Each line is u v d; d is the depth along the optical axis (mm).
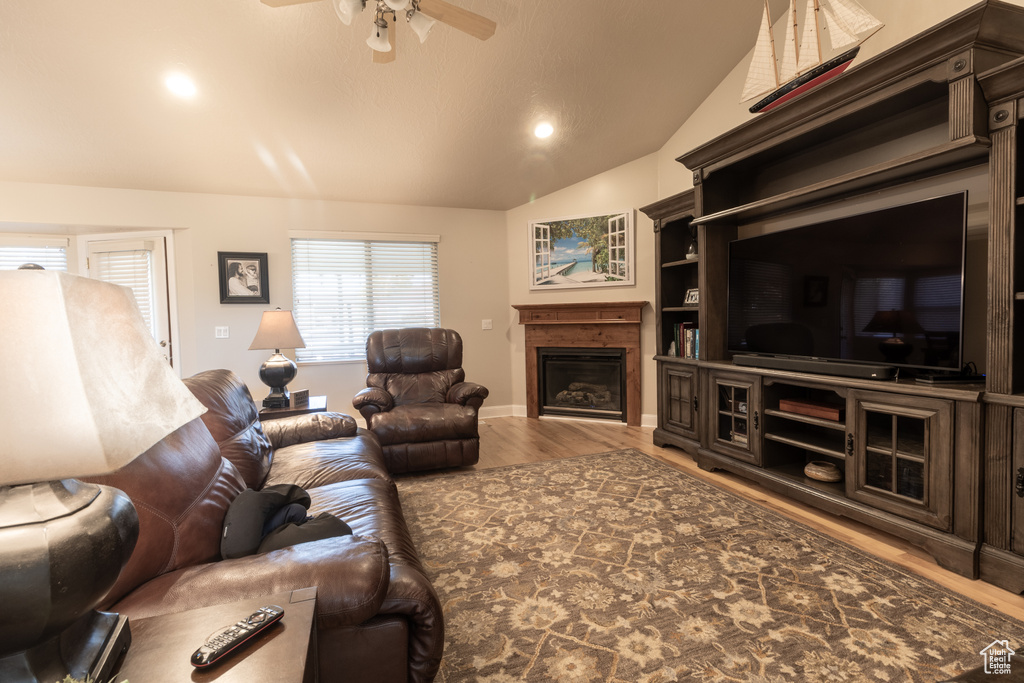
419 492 2961
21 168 3678
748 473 2914
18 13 2551
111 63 2902
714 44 3383
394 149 4031
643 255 4711
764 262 2975
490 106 3664
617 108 3883
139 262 4293
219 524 1327
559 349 5148
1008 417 1775
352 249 4855
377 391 3619
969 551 1859
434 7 2096
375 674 1095
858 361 2422
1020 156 1791
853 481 2324
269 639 778
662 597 1780
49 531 599
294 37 2889
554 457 3680
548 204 5160
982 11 1726
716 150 3049
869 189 2584
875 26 2090
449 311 5188
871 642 1510
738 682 1361
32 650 631
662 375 3875
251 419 2246
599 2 2932
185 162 3861
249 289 4457
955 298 2018
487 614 1706
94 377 629
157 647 762
